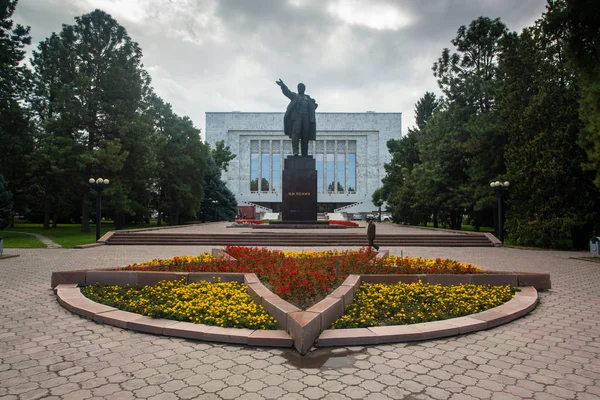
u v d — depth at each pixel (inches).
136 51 1168.8
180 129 1529.3
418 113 2006.6
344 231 892.6
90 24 1120.8
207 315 221.6
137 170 1185.4
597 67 612.1
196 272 315.0
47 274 406.3
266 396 139.8
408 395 140.9
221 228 1089.4
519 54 843.4
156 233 830.5
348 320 216.1
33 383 149.3
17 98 1067.3
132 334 209.0
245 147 3004.4
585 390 145.0
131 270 334.6
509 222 829.2
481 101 1085.1
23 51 987.3
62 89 1039.0
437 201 1162.0
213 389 145.3
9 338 201.9
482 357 178.2
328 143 3036.4
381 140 3004.4
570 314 254.8
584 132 671.8
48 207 1256.8
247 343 191.5
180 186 1498.5
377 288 287.0
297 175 991.6
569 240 945.5
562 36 673.0
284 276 289.3
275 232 857.5
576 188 743.1
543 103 767.1
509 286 311.3
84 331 213.9
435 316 224.4
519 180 796.0
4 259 530.3
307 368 165.0
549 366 168.1
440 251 672.4
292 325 191.5
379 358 176.2
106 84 1088.2
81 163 1005.8
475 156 974.4
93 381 151.6
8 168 1087.0
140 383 149.9
